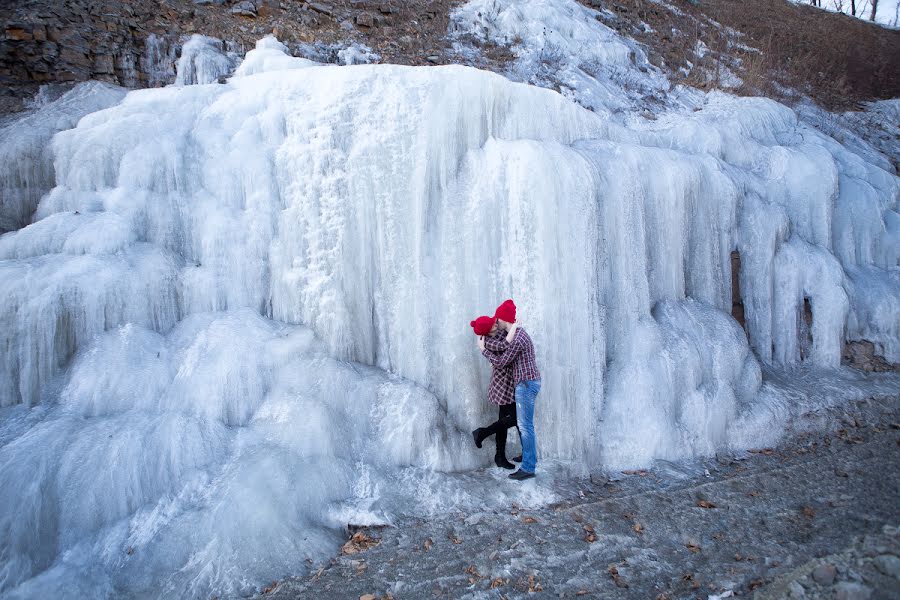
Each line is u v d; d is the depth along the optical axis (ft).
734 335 21.06
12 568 11.11
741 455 18.54
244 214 18.07
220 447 14.53
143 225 17.66
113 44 24.08
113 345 15.38
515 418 16.26
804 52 49.55
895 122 41.06
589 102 28.27
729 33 47.62
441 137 18.03
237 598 11.39
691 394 19.01
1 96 22.13
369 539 13.39
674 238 21.34
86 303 15.52
